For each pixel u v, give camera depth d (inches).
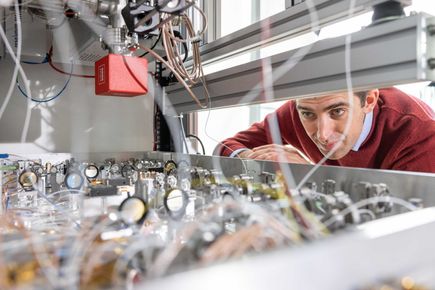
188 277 12.4
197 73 52.6
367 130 62.6
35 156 63.9
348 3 33.9
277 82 41.0
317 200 27.4
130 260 18.0
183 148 75.9
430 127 56.7
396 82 29.2
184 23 53.3
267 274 13.5
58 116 73.9
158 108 76.4
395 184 29.0
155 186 39.6
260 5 77.8
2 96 68.6
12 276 15.4
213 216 22.4
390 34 29.0
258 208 22.9
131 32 43.3
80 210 32.1
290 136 75.2
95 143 78.0
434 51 27.8
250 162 44.0
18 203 37.0
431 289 16.7
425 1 47.3
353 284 15.6
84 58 65.9
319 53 35.6
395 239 17.0
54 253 18.3
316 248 14.9
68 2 43.5
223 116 84.2
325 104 67.2
